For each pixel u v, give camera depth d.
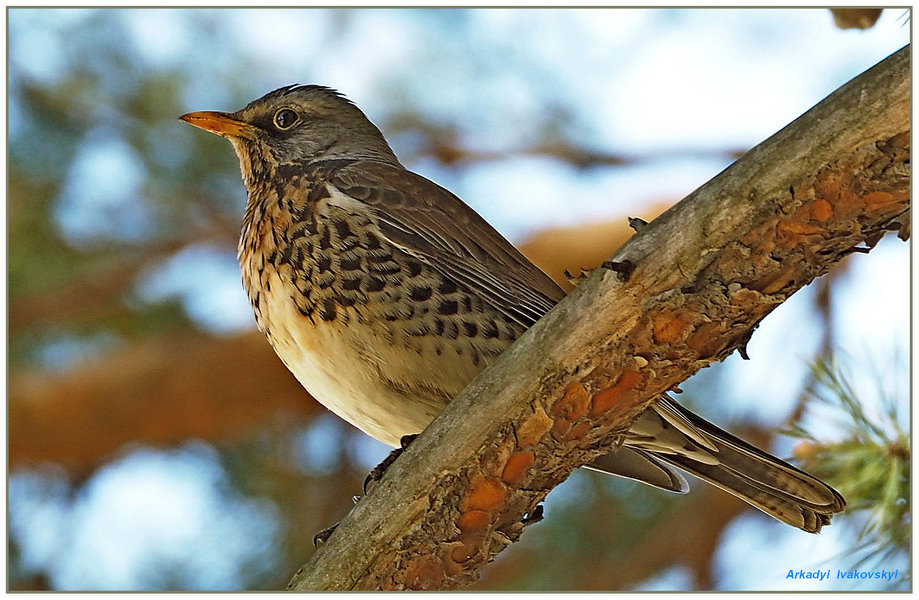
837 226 6.96
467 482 8.04
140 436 14.00
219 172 14.59
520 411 7.83
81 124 14.38
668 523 13.34
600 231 13.88
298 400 14.02
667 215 7.31
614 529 13.59
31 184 14.09
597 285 7.46
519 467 7.96
